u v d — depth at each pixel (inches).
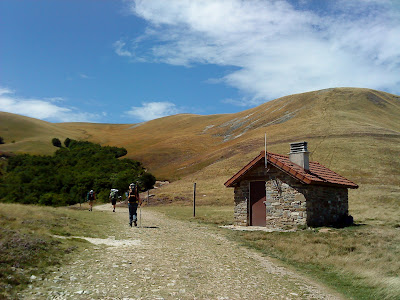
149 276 333.4
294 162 849.5
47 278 304.8
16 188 2395.4
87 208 1338.6
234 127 5762.8
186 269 374.0
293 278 390.9
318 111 4338.1
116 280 312.5
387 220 914.1
